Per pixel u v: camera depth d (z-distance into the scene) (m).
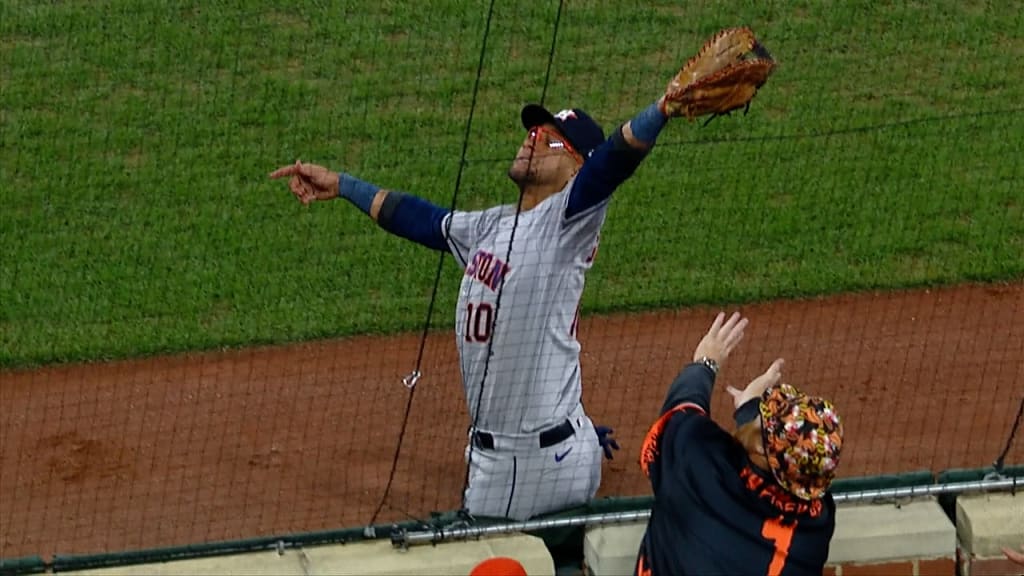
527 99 42.38
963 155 40.38
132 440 29.77
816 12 45.62
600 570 24.12
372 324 34.19
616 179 23.75
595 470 25.62
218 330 33.97
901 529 24.56
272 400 31.28
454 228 25.88
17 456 29.16
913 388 31.45
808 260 36.53
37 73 42.94
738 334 23.80
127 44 43.94
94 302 34.97
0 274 35.81
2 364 32.62
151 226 37.72
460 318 25.36
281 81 43.00
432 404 31.14
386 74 43.34
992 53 44.19
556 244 24.64
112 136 40.88
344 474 28.69
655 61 43.75
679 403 22.48
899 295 35.25
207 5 45.53
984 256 36.69
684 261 36.41
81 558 23.75
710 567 20.91
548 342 25.00
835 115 41.81
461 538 24.25
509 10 45.66
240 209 38.41
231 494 28.02
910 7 45.97
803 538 21.09
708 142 40.66
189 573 23.45
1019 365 32.28
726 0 46.16
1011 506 25.05
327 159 40.22
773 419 20.64
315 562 23.69
